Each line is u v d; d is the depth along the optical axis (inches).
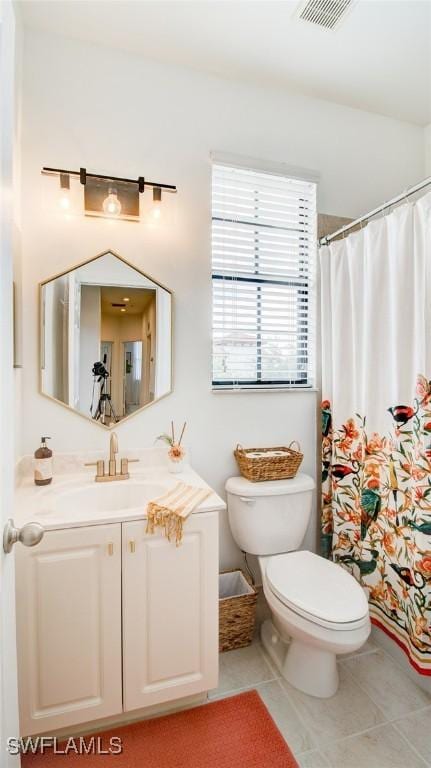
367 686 59.0
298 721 52.6
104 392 68.9
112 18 63.4
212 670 54.0
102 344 68.8
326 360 81.6
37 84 65.3
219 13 62.7
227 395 77.1
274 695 57.0
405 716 53.7
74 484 60.8
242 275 80.1
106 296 68.9
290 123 82.4
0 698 26.4
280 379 84.2
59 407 66.4
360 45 69.7
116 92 69.7
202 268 75.0
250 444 79.1
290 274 84.3
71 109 67.1
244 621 67.4
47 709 47.2
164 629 51.3
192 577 52.4
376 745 49.3
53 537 46.5
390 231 64.5
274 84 79.9
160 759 47.3
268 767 46.5
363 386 71.1
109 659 49.1
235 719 52.8
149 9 61.7
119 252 69.4
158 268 71.9
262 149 79.8
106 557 48.6
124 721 52.2
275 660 63.2
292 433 82.8
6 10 29.2
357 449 74.1
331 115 86.4
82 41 67.7
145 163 71.2
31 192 64.6
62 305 66.5
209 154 75.4
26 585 45.8
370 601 69.8
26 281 64.4
